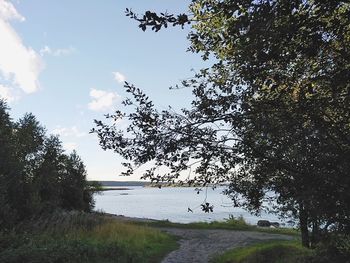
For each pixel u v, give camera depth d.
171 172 5.81
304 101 5.13
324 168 5.01
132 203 121.62
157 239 25.55
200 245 25.42
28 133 31.00
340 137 5.19
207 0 5.24
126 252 17.00
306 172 5.09
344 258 6.22
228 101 5.45
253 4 4.27
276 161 5.31
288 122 5.26
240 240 27.36
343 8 4.79
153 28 4.40
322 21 4.43
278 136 5.29
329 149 5.02
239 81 5.54
